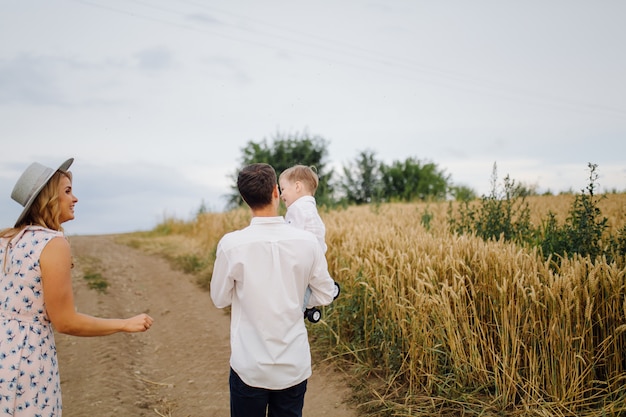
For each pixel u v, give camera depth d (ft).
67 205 8.95
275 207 9.45
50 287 8.16
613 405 11.98
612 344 13.10
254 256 8.91
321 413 14.83
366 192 92.32
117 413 14.97
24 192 8.48
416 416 13.58
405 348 15.97
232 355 9.16
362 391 15.47
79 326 8.41
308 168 14.42
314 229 13.25
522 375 13.85
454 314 15.10
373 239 21.71
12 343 8.14
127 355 20.29
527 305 13.53
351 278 19.27
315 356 18.60
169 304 28.84
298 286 9.15
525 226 22.79
